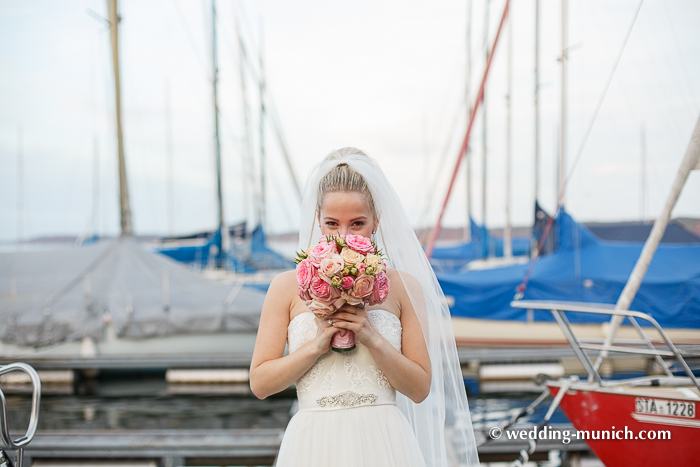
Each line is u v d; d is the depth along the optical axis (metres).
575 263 7.55
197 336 8.62
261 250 14.77
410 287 1.77
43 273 9.43
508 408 6.48
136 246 10.55
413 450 1.65
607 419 2.95
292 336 1.64
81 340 8.43
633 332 7.09
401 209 1.84
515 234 21.27
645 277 4.25
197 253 16.97
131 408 7.22
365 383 1.63
